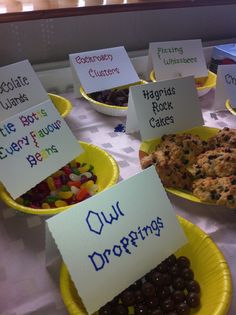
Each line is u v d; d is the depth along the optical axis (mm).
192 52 625
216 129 499
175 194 378
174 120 487
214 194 364
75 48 668
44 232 338
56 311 271
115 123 531
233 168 387
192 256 310
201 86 612
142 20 699
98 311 267
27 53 626
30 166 369
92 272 262
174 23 738
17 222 347
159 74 597
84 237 264
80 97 596
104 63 573
